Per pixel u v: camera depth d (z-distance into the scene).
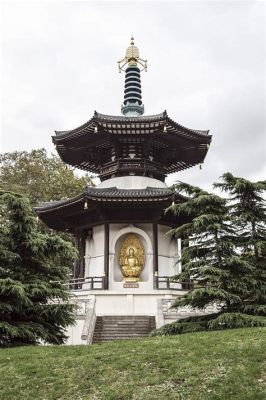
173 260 32.81
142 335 25.17
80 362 14.39
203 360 13.45
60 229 38.06
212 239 19.80
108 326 26.47
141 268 31.88
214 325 18.55
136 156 34.69
